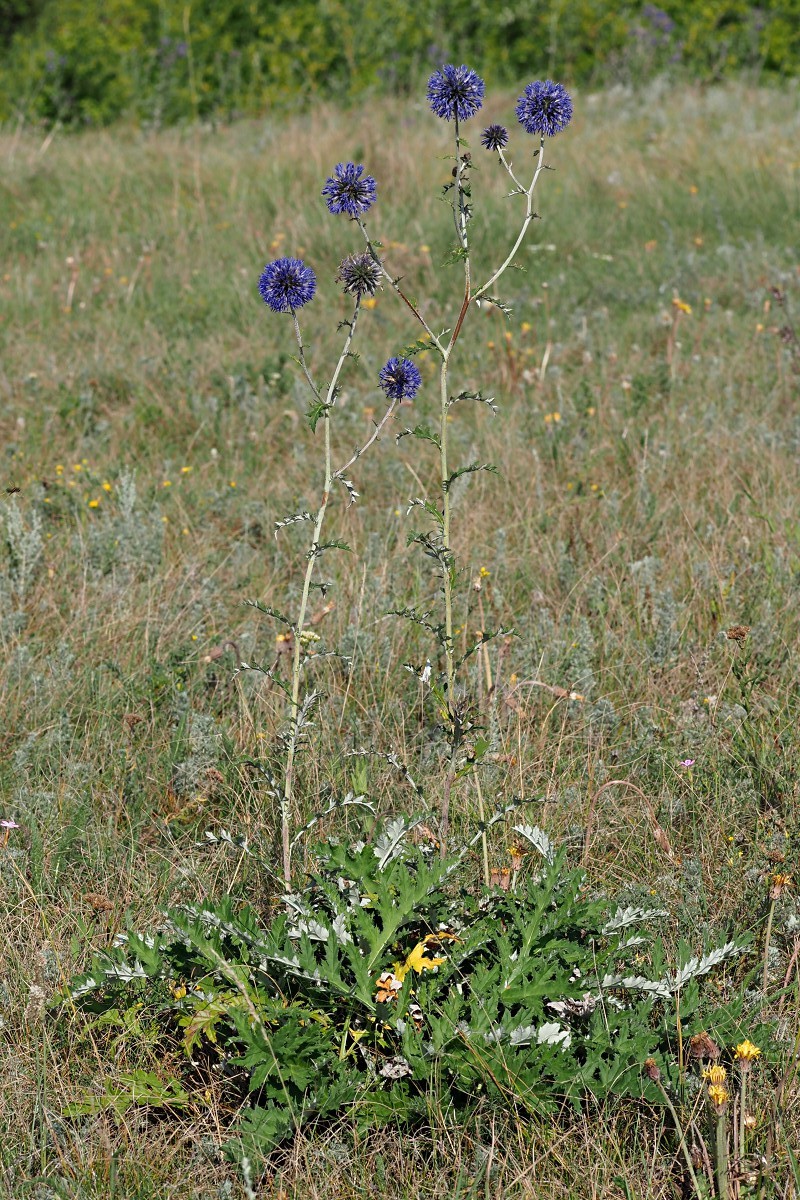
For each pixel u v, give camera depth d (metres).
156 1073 2.95
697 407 6.68
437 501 5.81
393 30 17.53
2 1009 3.09
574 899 3.11
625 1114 2.80
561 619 4.80
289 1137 2.75
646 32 17.08
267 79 17.02
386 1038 2.93
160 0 17.89
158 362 7.68
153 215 11.07
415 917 2.96
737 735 4.09
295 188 11.17
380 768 3.96
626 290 8.80
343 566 5.21
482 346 7.92
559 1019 2.95
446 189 3.11
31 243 10.54
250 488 6.18
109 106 16.97
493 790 3.79
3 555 5.38
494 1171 2.66
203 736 4.04
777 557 5.04
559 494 5.82
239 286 9.16
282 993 3.00
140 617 4.82
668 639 4.56
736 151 11.73
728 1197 2.51
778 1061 2.85
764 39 17.08
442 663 4.55
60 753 4.07
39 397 7.29
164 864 3.62
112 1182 2.61
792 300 8.13
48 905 3.42
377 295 9.00
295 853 3.55
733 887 3.49
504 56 17.39
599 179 11.38
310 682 4.47
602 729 4.16
